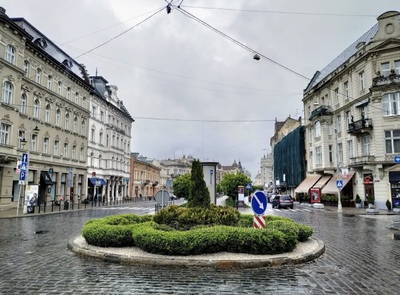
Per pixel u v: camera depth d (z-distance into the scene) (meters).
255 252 7.83
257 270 6.92
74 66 39.53
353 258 8.21
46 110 32.28
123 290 5.52
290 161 54.19
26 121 28.62
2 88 25.09
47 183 31.20
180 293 5.37
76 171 38.72
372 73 29.16
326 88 39.31
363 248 9.68
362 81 31.16
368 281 6.12
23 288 5.61
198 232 7.97
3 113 25.14
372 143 29.08
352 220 19.44
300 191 42.31
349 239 11.53
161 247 7.64
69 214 23.55
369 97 29.48
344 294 5.36
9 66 25.64
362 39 34.47
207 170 19.52
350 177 32.19
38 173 30.59
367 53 29.36
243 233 7.95
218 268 7.06
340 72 34.78
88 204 38.00
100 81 49.44
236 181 39.09
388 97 28.33
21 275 6.45
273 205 34.56
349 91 33.28
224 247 7.97
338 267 7.24
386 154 27.97
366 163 28.70
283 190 63.09
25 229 14.20
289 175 55.00
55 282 5.97
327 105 38.41
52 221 18.00
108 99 50.38
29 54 29.20
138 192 68.31
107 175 48.50
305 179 44.62
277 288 5.66
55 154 34.16
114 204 41.19
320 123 38.91
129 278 6.25
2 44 24.94
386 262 7.76
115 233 8.66
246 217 11.85
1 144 24.75
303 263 7.64
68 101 36.31
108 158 48.88
